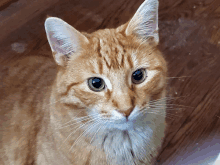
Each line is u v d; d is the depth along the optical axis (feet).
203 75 1.38
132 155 0.97
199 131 1.24
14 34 1.51
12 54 1.43
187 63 1.42
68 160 0.95
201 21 1.55
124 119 0.82
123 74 0.83
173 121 1.26
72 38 0.85
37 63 1.13
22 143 1.02
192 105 1.30
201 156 1.18
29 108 1.02
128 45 0.87
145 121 0.91
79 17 1.58
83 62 0.85
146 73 0.87
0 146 1.06
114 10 1.60
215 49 1.46
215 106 1.30
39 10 1.59
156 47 0.93
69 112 0.88
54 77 1.03
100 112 0.84
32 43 1.47
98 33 0.93
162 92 0.92
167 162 1.18
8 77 1.10
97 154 0.94
